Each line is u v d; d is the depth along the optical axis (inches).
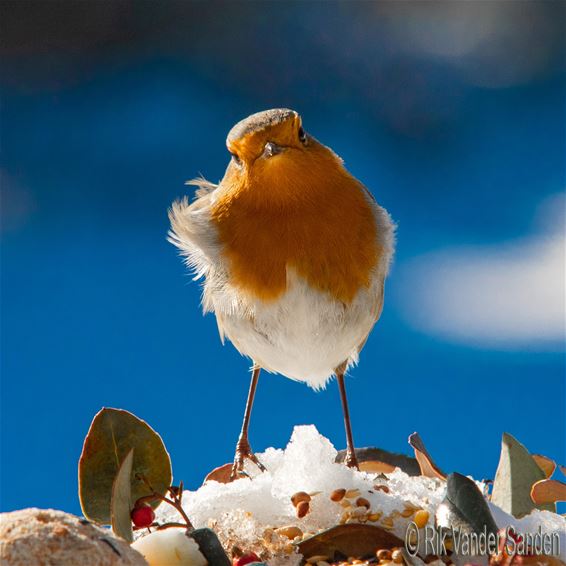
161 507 103.0
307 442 103.1
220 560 101.7
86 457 102.3
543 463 103.7
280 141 104.8
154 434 102.3
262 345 105.6
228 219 105.0
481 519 102.0
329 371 106.2
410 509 102.7
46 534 100.5
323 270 105.0
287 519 102.7
